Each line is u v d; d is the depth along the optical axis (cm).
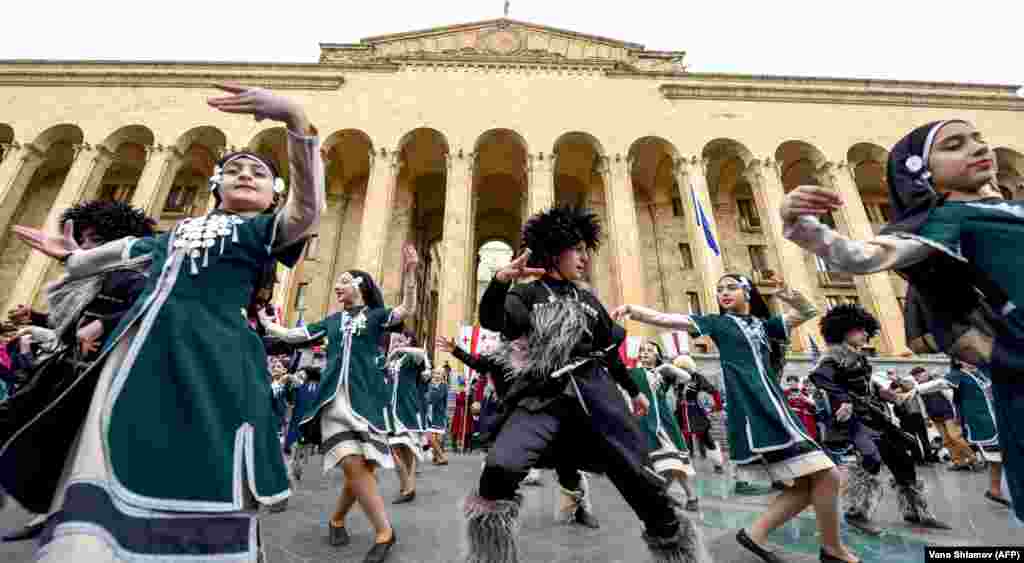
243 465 163
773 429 336
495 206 2941
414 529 404
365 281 467
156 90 2370
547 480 732
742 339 383
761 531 331
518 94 2462
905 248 154
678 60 2767
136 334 173
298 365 888
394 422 418
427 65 2503
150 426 155
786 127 2423
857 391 468
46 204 2406
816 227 153
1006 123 2398
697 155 2341
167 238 207
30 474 168
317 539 370
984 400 602
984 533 418
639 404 261
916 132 186
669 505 196
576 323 222
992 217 151
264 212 239
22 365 631
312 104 2370
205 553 147
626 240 2184
